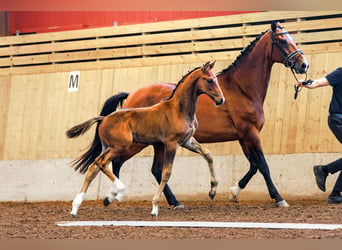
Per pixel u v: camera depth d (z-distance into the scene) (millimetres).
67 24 19141
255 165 12305
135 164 16234
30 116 18188
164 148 12039
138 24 17344
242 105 12086
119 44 17578
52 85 18031
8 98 18625
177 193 15586
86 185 11312
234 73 12227
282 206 11891
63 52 18844
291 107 14727
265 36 12180
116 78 17016
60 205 15812
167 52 16844
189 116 11047
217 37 16188
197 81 10938
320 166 12258
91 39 18422
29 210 13258
